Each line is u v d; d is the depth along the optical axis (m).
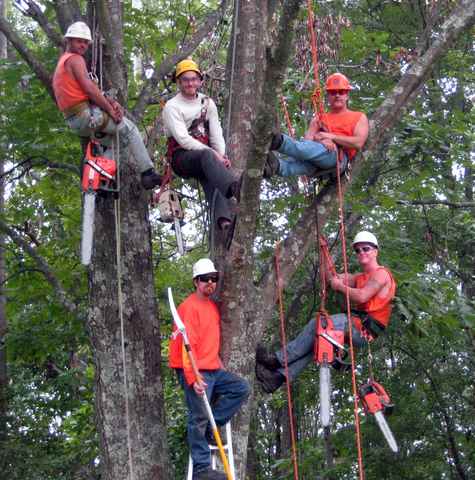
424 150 14.42
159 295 16.64
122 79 10.09
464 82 17.59
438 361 17.22
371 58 14.91
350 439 17.39
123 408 9.64
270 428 24.20
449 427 16.98
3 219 15.98
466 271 17.58
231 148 9.69
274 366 9.01
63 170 15.54
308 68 13.05
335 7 17.22
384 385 17.08
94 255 9.87
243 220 8.31
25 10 10.66
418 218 16.98
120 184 9.84
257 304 8.77
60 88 8.61
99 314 9.79
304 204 13.34
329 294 14.68
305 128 13.05
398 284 13.28
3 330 17.44
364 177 15.65
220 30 12.18
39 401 19.19
